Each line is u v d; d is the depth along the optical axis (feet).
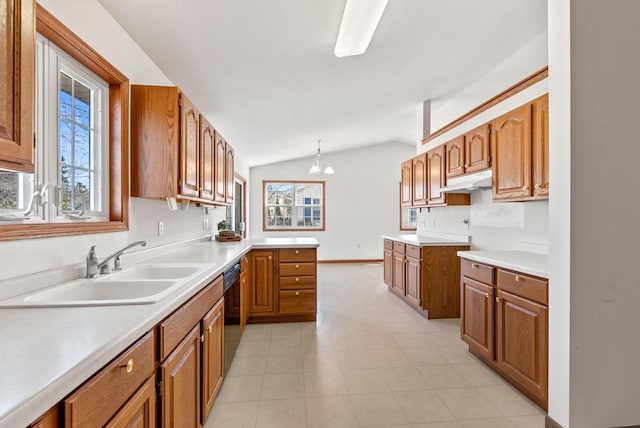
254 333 9.52
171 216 8.58
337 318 10.88
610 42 4.89
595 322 4.87
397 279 13.07
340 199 23.35
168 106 6.25
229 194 11.16
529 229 8.27
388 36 7.75
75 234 4.72
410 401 5.98
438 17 7.22
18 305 3.39
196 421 4.60
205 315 5.06
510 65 9.82
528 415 5.57
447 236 12.53
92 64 5.16
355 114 14.21
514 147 7.46
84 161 5.33
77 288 4.46
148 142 6.23
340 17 6.21
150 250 7.27
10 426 1.63
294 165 23.08
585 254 4.83
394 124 17.48
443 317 10.89
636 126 4.93
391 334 9.43
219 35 6.38
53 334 2.67
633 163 4.93
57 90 4.61
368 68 9.38
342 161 23.35
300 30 6.56
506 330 6.46
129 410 2.81
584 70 4.81
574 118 4.79
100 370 2.45
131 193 6.23
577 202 4.81
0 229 3.51
